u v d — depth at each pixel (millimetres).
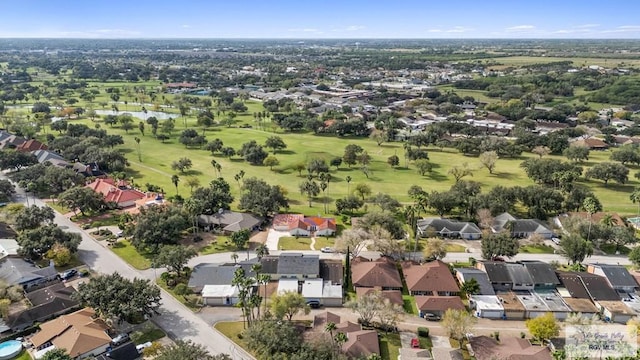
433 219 140375
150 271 113812
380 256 122312
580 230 130000
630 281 107188
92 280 95000
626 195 175625
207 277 106625
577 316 92562
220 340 87750
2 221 134375
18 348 82188
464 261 121875
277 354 75000
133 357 79438
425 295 104062
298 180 189500
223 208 147625
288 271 109500
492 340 85625
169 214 131125
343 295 105250
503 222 139125
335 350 77250
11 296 95250
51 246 114938
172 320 94062
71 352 79188
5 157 183500
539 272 108750
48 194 165750
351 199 150250
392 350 85688
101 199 148125
